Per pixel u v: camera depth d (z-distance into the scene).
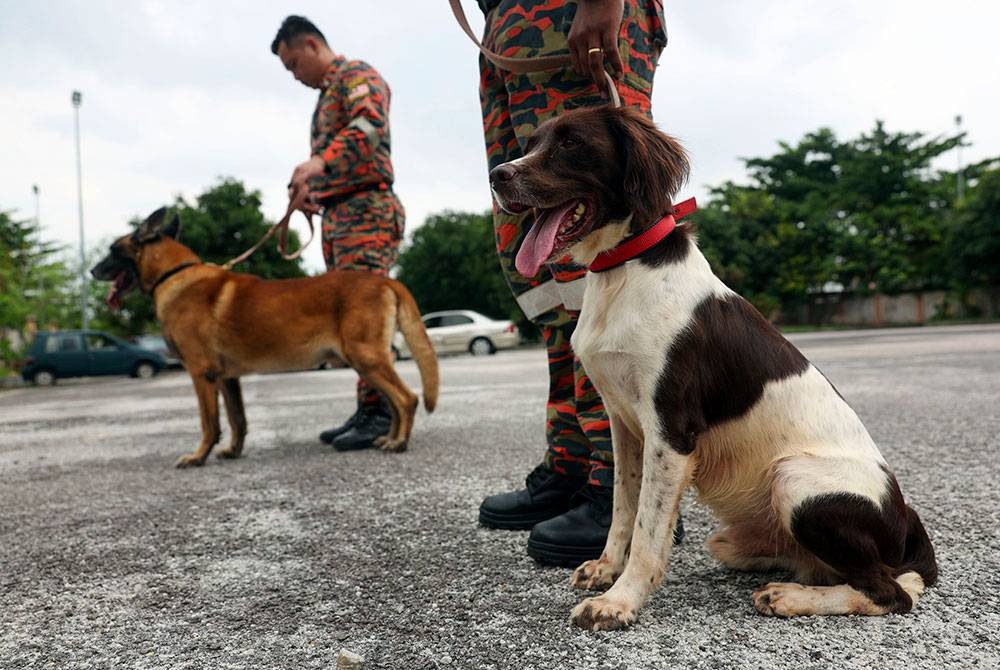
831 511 1.76
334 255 5.26
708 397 1.91
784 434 1.91
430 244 33.78
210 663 1.65
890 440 4.23
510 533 2.64
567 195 1.93
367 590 2.09
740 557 2.12
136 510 3.29
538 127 2.22
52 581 2.30
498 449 4.55
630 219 1.95
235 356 4.69
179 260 4.88
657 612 1.85
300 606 1.99
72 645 1.79
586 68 2.20
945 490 2.99
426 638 1.73
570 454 2.62
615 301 1.93
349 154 4.85
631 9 2.32
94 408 9.90
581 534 2.24
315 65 5.19
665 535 1.84
